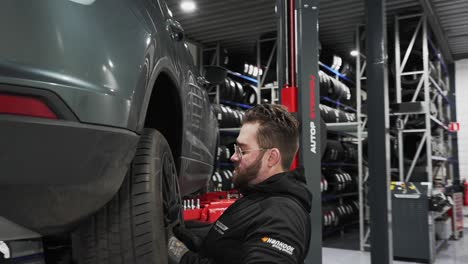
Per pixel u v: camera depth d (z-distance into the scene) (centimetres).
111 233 126
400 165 581
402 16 657
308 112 231
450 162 866
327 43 856
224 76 253
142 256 124
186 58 196
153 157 135
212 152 272
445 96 772
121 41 113
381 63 330
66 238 171
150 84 125
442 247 639
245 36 819
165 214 145
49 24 95
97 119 99
